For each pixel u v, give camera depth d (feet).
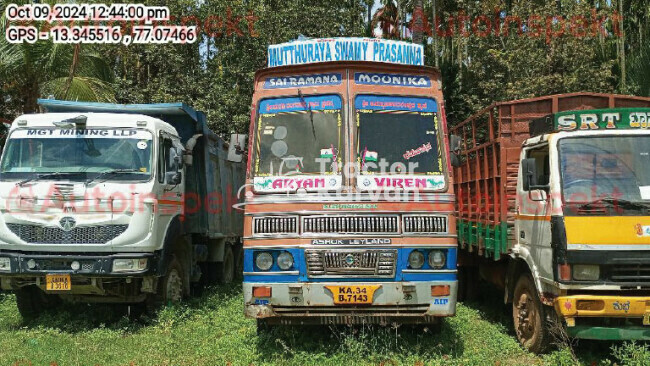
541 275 22.21
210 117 57.67
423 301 21.18
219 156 41.32
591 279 20.13
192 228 34.81
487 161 28.94
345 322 21.27
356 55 25.05
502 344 24.04
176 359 22.08
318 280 21.06
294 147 22.66
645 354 19.35
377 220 21.38
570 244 20.25
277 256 21.35
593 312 19.81
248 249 21.61
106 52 59.00
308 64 23.31
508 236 26.13
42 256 26.58
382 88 23.35
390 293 21.04
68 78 44.09
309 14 63.57
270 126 23.11
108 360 22.16
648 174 21.35
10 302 33.45
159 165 28.81
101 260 26.61
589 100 27.37
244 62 62.18
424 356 21.80
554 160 21.74
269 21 62.18
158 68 61.77
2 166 27.73
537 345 22.72
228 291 38.63
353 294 20.89
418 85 23.70
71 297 29.25
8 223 26.96
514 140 27.07
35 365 21.08
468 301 35.50
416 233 21.45
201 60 65.00
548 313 22.06
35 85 44.50
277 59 25.32
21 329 27.73
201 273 38.96
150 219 27.66
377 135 22.72
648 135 21.94
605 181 21.21
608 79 65.87
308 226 21.31
